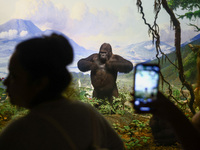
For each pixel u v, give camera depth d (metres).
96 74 8.66
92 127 1.36
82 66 8.84
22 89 1.35
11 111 5.73
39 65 1.30
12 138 1.23
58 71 1.35
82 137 1.28
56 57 1.35
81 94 7.85
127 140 5.35
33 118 1.27
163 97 1.41
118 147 1.59
